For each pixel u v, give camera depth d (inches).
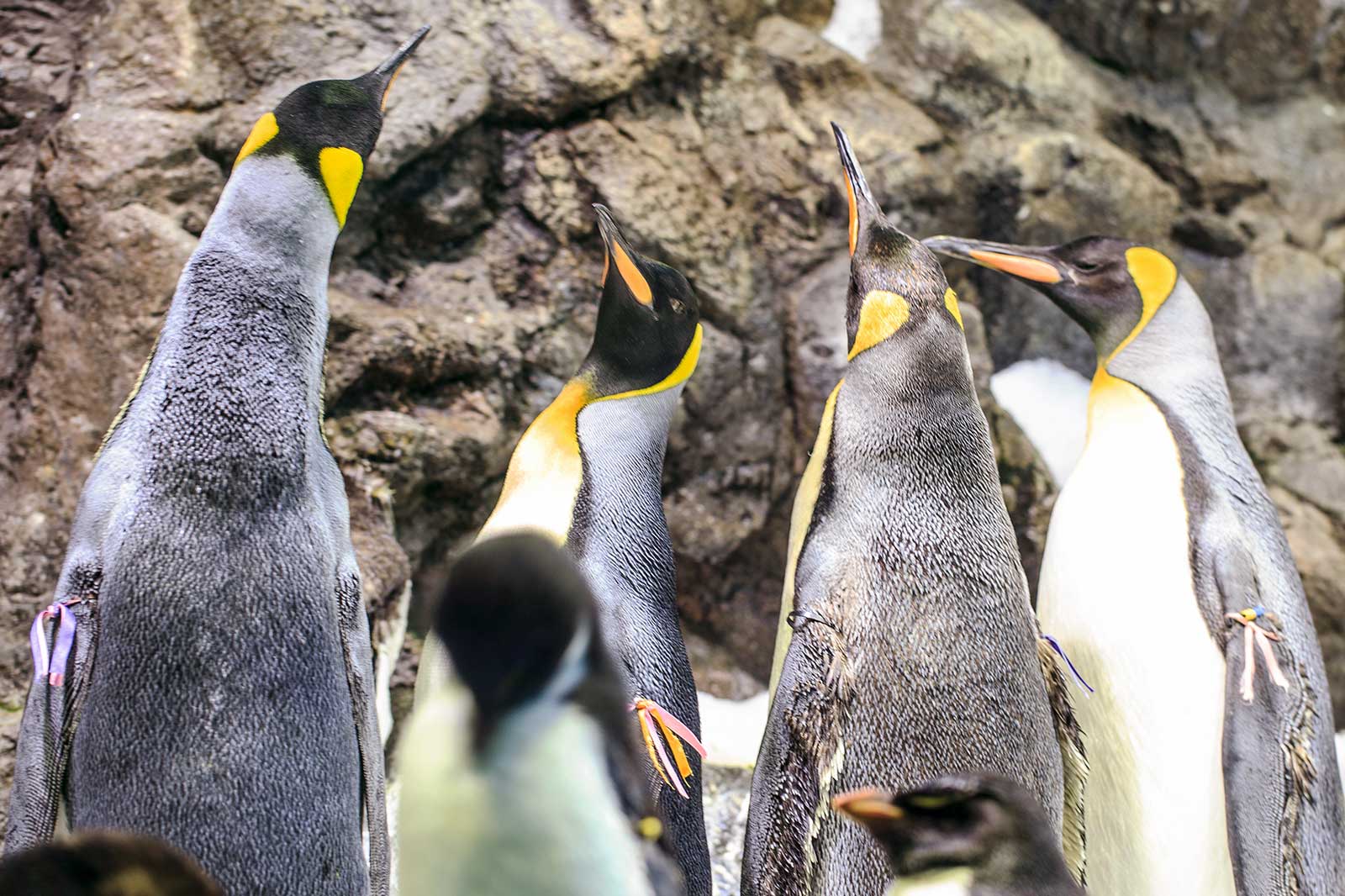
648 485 166.6
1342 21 308.3
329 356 206.7
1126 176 287.7
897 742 135.0
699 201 246.5
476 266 234.8
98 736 120.9
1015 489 254.5
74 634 122.5
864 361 155.2
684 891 141.6
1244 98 312.7
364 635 136.3
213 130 212.2
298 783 124.5
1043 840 103.8
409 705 202.7
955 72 282.5
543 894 68.6
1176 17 299.9
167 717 120.8
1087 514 183.5
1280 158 307.6
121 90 211.0
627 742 73.1
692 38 251.9
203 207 208.2
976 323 257.0
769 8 275.0
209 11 216.8
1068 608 179.9
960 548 143.1
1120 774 172.9
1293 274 295.9
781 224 255.4
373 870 131.4
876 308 156.9
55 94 217.3
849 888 132.5
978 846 103.6
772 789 136.2
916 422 148.9
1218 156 302.8
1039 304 286.8
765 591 253.9
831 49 273.0
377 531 198.7
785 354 250.5
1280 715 165.6
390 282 227.9
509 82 236.7
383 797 133.7
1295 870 164.4
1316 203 307.3
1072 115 292.4
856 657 137.3
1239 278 296.0
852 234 171.9
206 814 120.5
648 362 172.2
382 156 219.6
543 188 238.7
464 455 215.0
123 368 196.1
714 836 199.3
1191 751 168.6
